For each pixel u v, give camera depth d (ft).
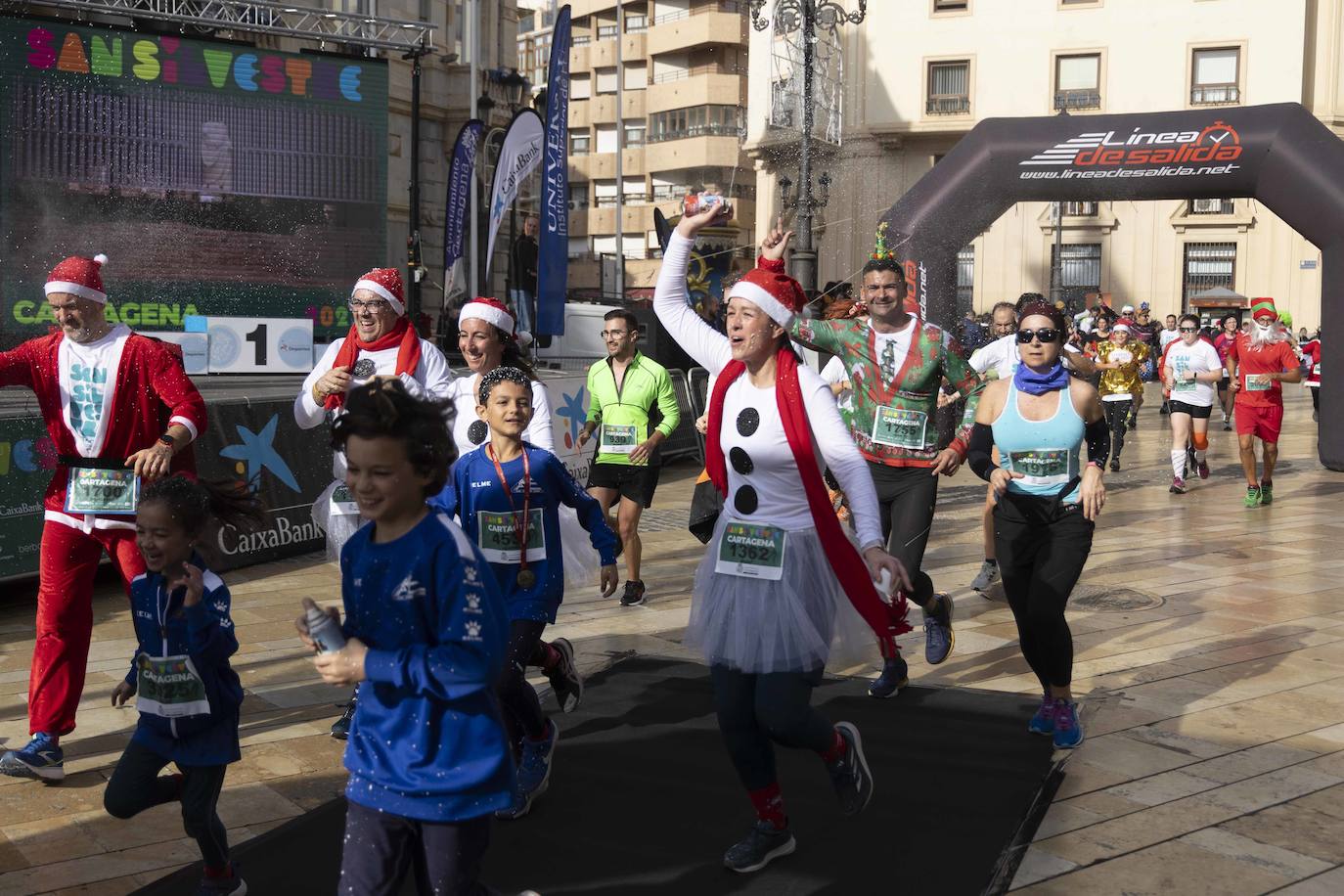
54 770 14.34
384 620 8.41
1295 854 12.44
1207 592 24.97
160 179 50.88
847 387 25.17
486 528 13.65
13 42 47.70
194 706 10.68
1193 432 42.42
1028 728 16.16
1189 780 14.49
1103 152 41.57
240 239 52.49
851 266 119.24
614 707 17.21
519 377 13.76
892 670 17.57
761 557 11.60
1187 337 42.16
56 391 14.66
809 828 12.92
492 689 8.89
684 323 12.94
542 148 48.21
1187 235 109.70
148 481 14.14
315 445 30.19
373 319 16.39
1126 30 112.16
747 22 164.55
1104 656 19.95
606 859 12.14
